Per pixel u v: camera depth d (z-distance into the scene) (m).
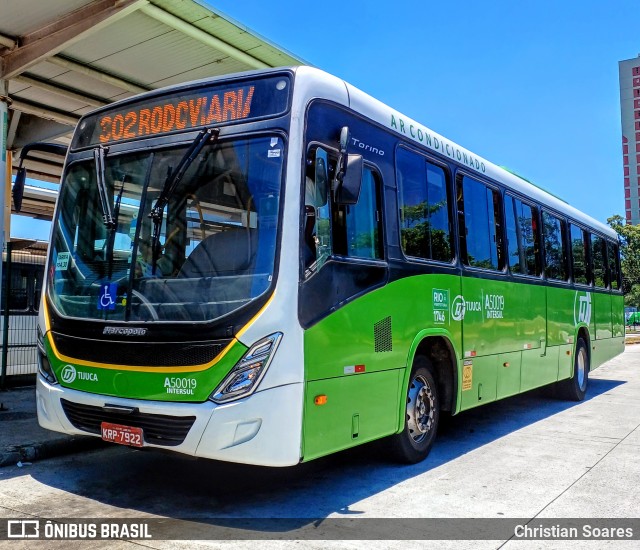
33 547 4.12
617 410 10.27
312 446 4.62
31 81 10.20
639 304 43.69
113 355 4.83
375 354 5.45
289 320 4.49
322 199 4.94
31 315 10.87
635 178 113.31
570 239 11.40
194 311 4.60
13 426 7.31
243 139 4.91
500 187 8.57
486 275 7.77
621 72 116.25
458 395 6.88
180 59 9.67
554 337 10.08
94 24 8.06
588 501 5.32
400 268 5.95
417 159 6.57
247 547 4.15
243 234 4.72
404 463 6.38
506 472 6.23
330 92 5.26
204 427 4.36
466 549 4.24
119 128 5.52
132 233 5.10
